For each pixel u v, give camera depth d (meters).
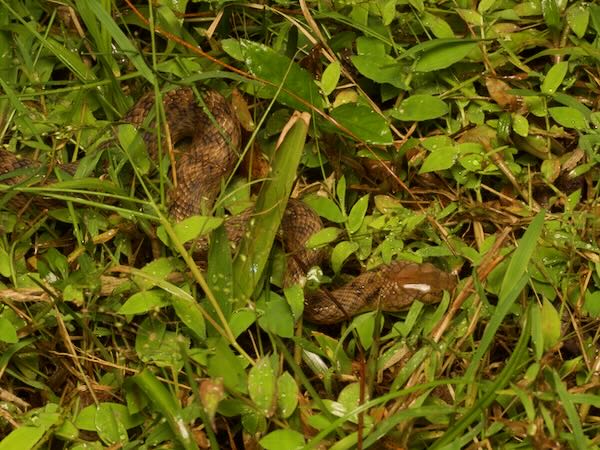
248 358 0.89
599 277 0.94
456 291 0.95
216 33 1.02
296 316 0.90
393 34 1.01
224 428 0.91
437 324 0.92
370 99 1.00
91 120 0.98
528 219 0.97
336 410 0.88
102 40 0.97
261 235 0.92
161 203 0.93
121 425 0.89
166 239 0.91
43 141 0.99
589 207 0.97
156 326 0.91
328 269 0.98
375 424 0.88
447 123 0.99
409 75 0.99
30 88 0.99
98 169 0.97
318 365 0.92
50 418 0.89
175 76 0.99
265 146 1.00
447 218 0.98
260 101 1.00
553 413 0.87
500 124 0.98
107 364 0.91
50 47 0.97
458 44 0.98
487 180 0.99
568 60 1.00
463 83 0.99
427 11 1.00
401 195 0.99
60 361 0.92
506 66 1.01
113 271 0.92
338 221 0.96
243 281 0.91
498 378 0.85
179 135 1.02
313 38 1.00
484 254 0.96
